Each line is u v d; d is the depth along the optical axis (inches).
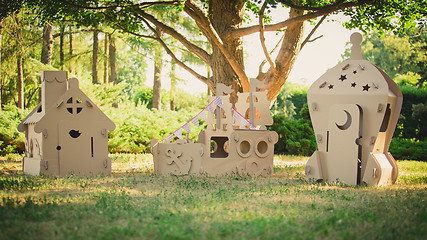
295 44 572.4
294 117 1336.1
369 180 339.9
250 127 419.8
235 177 391.2
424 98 871.7
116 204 246.7
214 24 585.6
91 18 576.1
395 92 366.0
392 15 561.6
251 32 550.6
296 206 246.2
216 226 197.0
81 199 265.9
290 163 568.4
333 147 356.5
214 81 590.9
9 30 791.1
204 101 1160.2
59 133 391.9
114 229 190.2
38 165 390.6
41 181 348.2
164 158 410.9
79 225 200.7
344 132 351.3
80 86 724.0
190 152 402.9
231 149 403.5
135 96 1831.9
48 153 389.1
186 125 413.1
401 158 680.4
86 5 536.4
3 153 650.2
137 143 741.3
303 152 723.4
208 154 401.7
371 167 340.2
